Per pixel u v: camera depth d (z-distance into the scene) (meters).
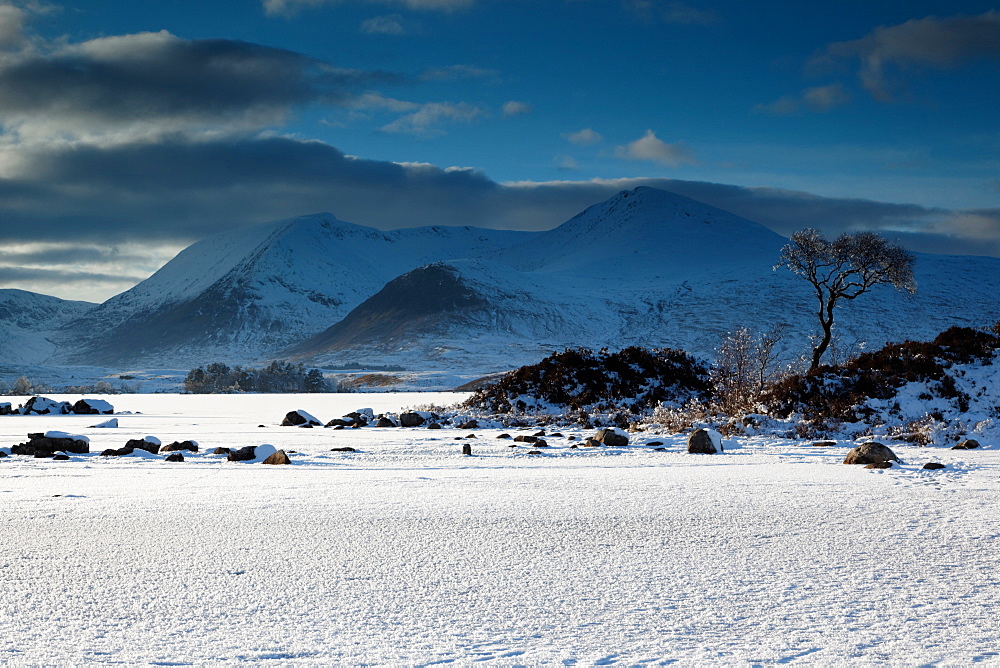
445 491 12.56
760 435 24.81
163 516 10.21
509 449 20.84
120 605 6.29
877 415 25.31
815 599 6.41
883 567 7.41
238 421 37.66
